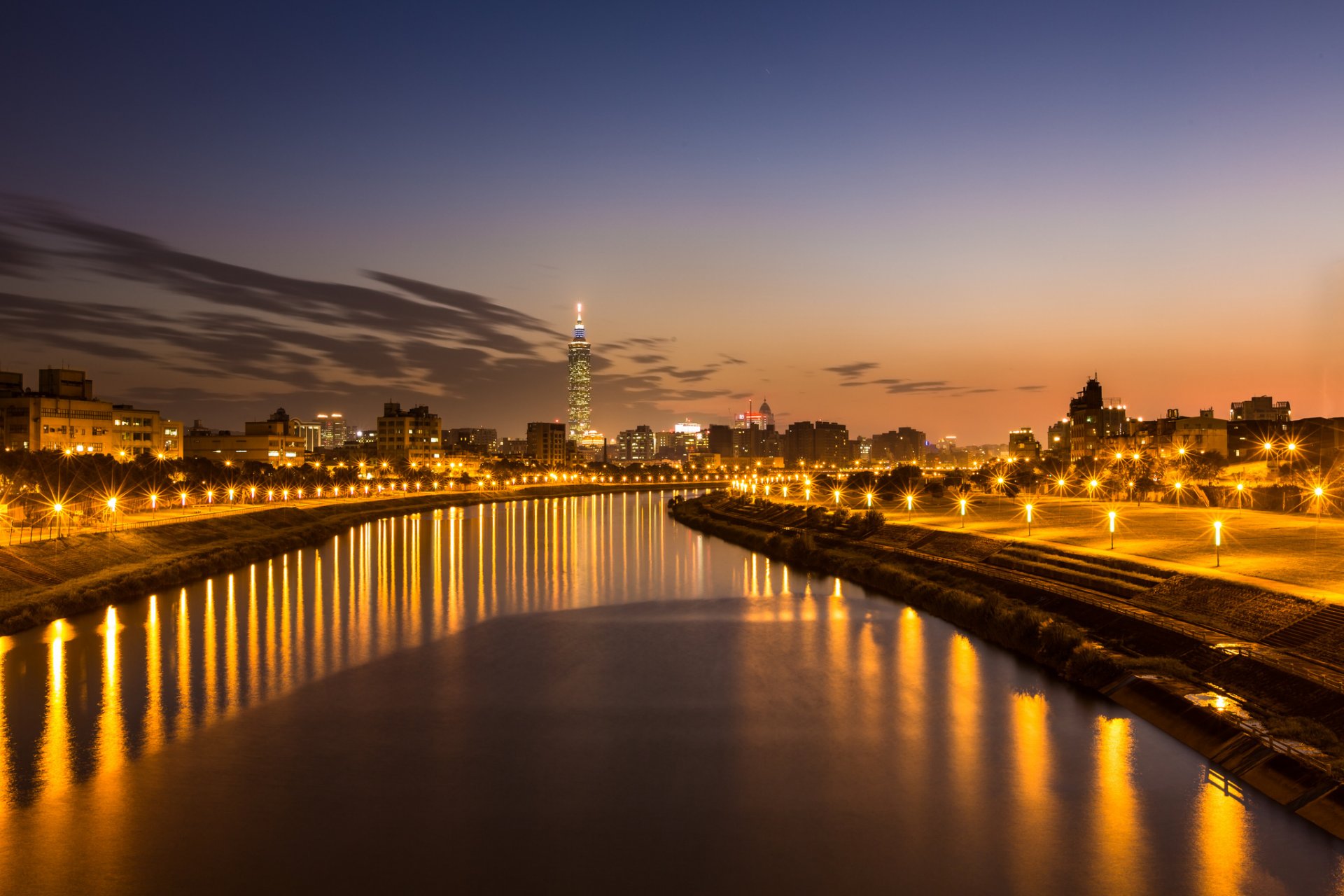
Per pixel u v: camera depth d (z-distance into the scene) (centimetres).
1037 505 14212
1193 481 15388
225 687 5406
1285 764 3703
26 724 4734
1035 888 3123
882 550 10562
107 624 7225
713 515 18775
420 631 7044
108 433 18862
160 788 3944
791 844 3459
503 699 5219
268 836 3506
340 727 4731
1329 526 9138
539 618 7575
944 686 5406
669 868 3284
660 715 4925
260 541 12394
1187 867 3216
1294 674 4416
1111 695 5066
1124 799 3750
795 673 5734
